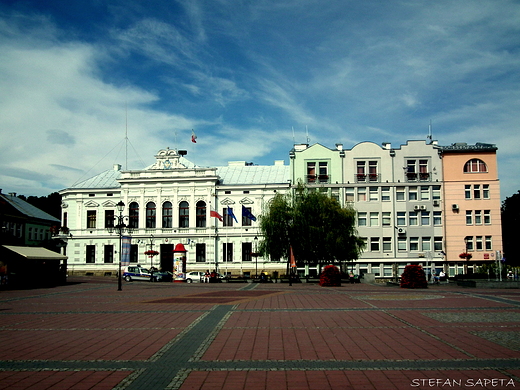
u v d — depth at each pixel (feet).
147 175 242.17
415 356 39.45
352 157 223.51
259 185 233.55
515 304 81.56
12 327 57.93
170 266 236.43
